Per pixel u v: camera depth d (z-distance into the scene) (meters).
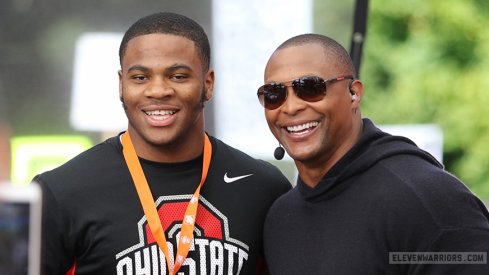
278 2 7.28
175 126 3.76
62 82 7.33
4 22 7.29
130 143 3.88
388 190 3.44
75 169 3.81
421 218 3.33
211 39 7.29
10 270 2.38
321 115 3.64
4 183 2.56
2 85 7.26
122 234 3.70
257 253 3.93
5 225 2.38
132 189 3.78
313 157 3.68
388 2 13.22
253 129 7.30
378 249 3.41
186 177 3.85
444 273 3.29
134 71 3.76
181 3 7.32
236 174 3.98
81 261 3.75
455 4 13.21
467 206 3.34
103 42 7.33
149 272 3.67
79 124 7.28
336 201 3.59
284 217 3.79
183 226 3.73
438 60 13.16
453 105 13.09
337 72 3.66
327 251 3.52
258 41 7.29
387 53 13.19
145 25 3.81
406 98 13.05
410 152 3.56
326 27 8.43
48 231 3.69
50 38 7.33
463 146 13.19
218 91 7.28
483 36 13.12
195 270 3.73
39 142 7.20
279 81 3.67
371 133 3.66
